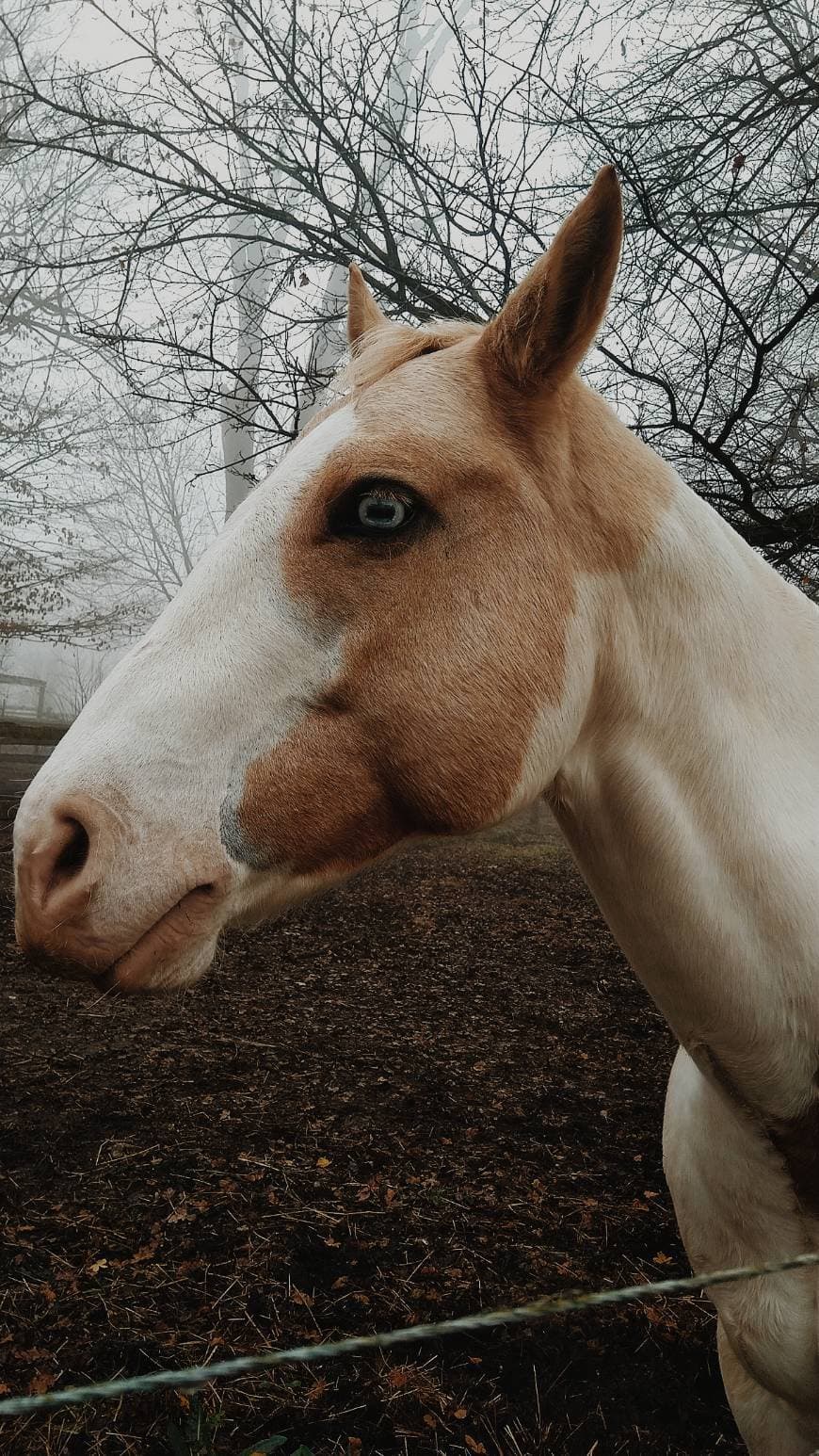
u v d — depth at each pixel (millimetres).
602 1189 3346
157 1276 2730
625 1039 4926
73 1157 3359
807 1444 1610
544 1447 2236
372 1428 2268
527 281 1347
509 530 1338
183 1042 4527
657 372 4328
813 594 4473
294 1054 4449
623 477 1413
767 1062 1308
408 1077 4246
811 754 1363
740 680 1356
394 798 1363
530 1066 4477
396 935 6770
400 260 4793
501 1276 2830
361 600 1314
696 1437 2295
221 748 1284
